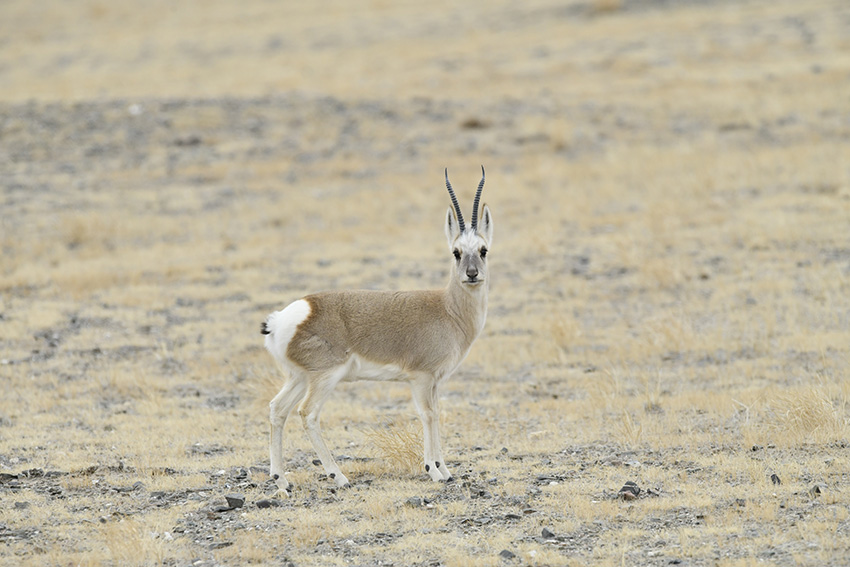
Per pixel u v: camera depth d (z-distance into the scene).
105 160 99.00
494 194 85.69
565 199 83.19
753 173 84.19
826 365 46.06
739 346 51.09
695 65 124.19
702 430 38.28
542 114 109.81
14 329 56.53
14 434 39.62
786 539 25.41
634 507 28.88
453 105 115.12
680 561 24.36
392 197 87.19
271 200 88.31
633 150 95.44
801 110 102.31
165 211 85.19
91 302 62.69
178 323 58.97
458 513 29.08
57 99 119.69
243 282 67.31
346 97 119.62
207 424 41.22
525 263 70.31
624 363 49.41
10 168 95.69
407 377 33.25
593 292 63.25
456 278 33.47
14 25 182.62
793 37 131.75
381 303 32.88
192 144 104.31
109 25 180.38
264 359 51.88
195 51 156.00
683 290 62.06
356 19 171.12
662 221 74.81
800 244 68.06
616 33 143.38
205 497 31.28
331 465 32.41
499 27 156.00
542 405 43.84
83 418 42.53
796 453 33.94
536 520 28.19
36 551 26.25
